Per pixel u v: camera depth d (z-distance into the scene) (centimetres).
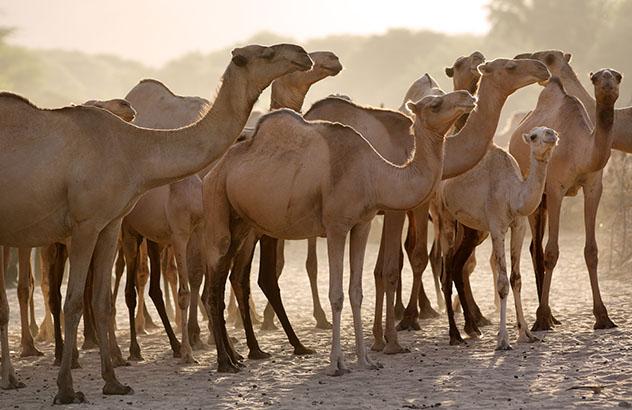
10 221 2089
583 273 4316
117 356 2572
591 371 2166
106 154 2102
